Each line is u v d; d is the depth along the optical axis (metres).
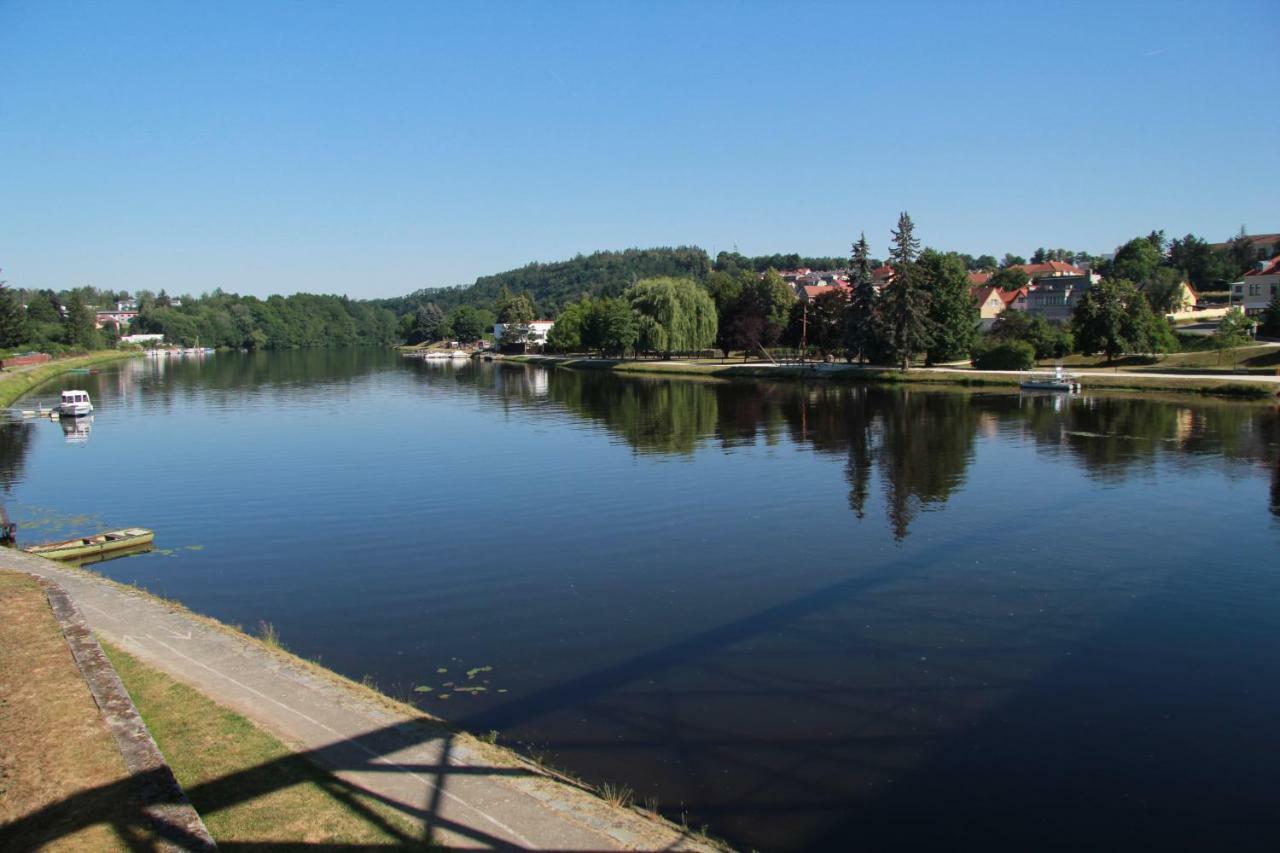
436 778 9.20
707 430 46.56
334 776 9.03
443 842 7.89
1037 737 12.41
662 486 31.36
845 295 89.94
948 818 10.33
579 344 136.62
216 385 85.69
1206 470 32.66
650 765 11.45
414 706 13.18
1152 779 11.29
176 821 7.31
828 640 16.28
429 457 38.50
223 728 10.03
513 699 13.60
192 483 33.22
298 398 70.19
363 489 31.44
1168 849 9.80
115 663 12.28
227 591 19.80
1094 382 63.41
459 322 198.50
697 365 97.00
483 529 25.31
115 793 7.79
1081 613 17.69
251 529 25.80
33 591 14.84
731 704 13.45
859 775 11.30
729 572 20.81
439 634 16.73
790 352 105.12
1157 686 14.18
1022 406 54.53
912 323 75.88
